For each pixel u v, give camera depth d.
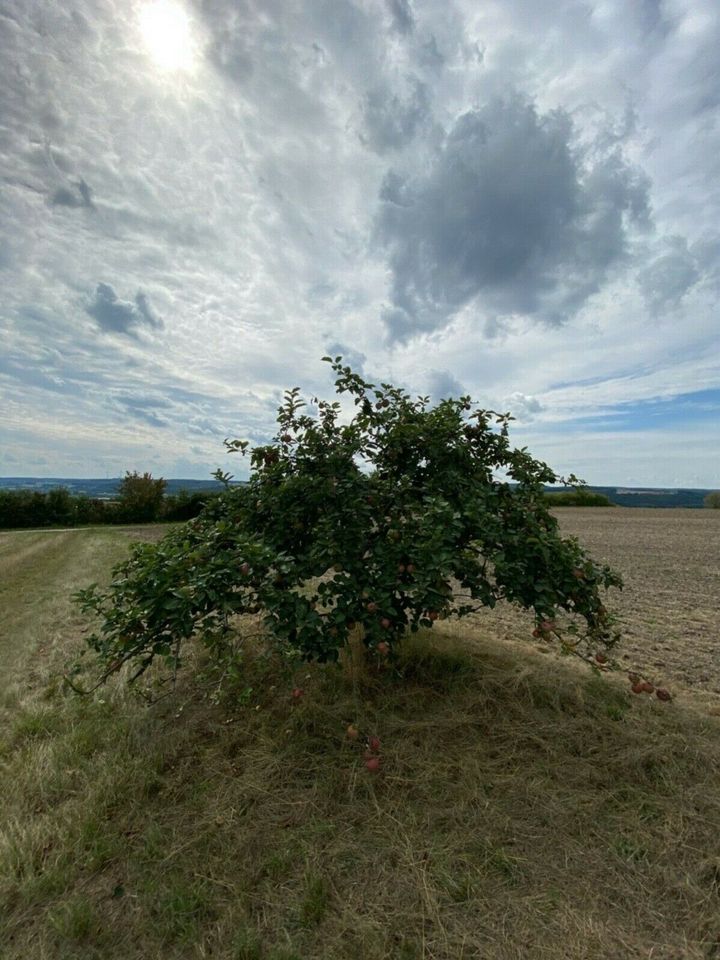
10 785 2.91
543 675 3.86
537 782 2.72
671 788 2.64
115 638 3.00
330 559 3.22
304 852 2.29
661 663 4.82
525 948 1.81
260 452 4.27
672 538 21.48
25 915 2.05
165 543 3.57
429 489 3.88
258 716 3.50
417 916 1.96
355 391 4.26
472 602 7.25
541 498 4.19
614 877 2.11
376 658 3.92
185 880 2.17
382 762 2.92
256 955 1.82
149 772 2.93
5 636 6.70
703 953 1.77
